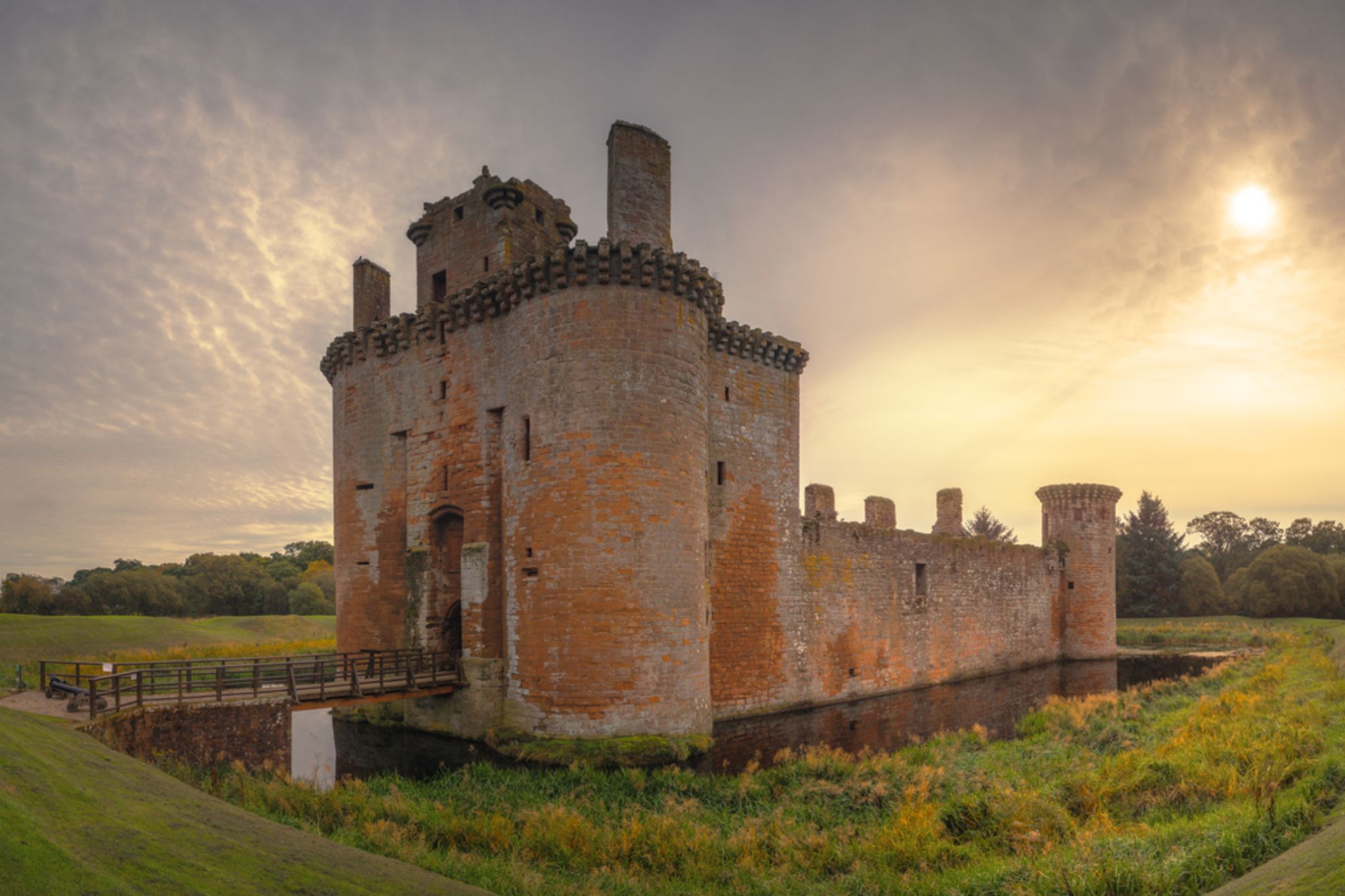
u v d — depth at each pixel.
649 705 22.72
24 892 6.03
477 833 14.20
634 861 13.60
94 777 10.52
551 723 22.78
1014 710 33.75
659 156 25.97
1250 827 10.88
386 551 30.44
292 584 93.56
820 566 34.00
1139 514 87.69
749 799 17.89
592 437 23.36
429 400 29.11
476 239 29.00
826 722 29.98
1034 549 52.28
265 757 19.84
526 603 23.84
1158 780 15.59
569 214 31.33
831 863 13.30
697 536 24.58
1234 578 88.38
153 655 39.16
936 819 14.54
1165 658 53.31
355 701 22.70
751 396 31.30
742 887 12.30
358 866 9.92
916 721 30.81
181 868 7.76
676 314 24.52
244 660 23.16
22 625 45.41
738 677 29.73
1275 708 21.50
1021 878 10.99
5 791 8.16
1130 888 9.96
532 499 24.09
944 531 47.97
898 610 38.91
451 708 25.83
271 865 8.80
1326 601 80.94
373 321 33.34
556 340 24.16
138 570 85.25
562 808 15.62
